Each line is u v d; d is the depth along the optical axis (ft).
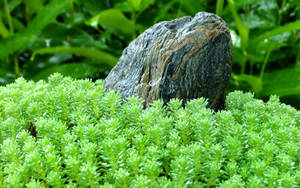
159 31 3.61
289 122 3.45
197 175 3.11
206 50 3.51
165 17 5.19
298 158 3.17
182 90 3.53
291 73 4.99
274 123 3.28
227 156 3.14
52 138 3.26
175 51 3.51
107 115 3.44
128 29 4.99
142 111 3.40
